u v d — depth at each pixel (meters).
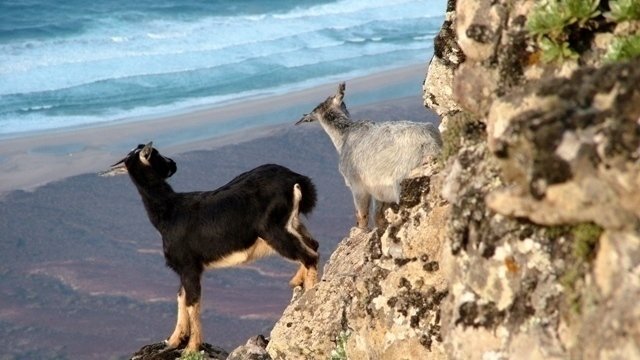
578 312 13.06
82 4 86.50
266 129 63.84
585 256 13.07
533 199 12.90
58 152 62.47
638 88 12.27
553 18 14.77
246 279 49.09
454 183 15.36
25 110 68.38
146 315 46.84
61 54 77.81
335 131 26.78
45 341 44.78
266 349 23.20
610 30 14.83
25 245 53.00
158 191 26.28
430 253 17.62
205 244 26.02
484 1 15.71
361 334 18.88
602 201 12.26
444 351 17.22
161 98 69.88
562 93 12.82
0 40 79.94
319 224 51.66
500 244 14.32
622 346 12.09
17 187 58.19
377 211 25.44
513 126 12.88
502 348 14.29
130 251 52.84
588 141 12.28
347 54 76.19
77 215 55.72
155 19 84.31
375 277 18.50
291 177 25.84
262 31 81.56
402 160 24.31
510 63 15.34
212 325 44.62
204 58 76.38
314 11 84.75
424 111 63.09
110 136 64.31
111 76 73.50
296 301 23.12
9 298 48.44
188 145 62.06
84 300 48.25
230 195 25.86
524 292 13.91
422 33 79.81
